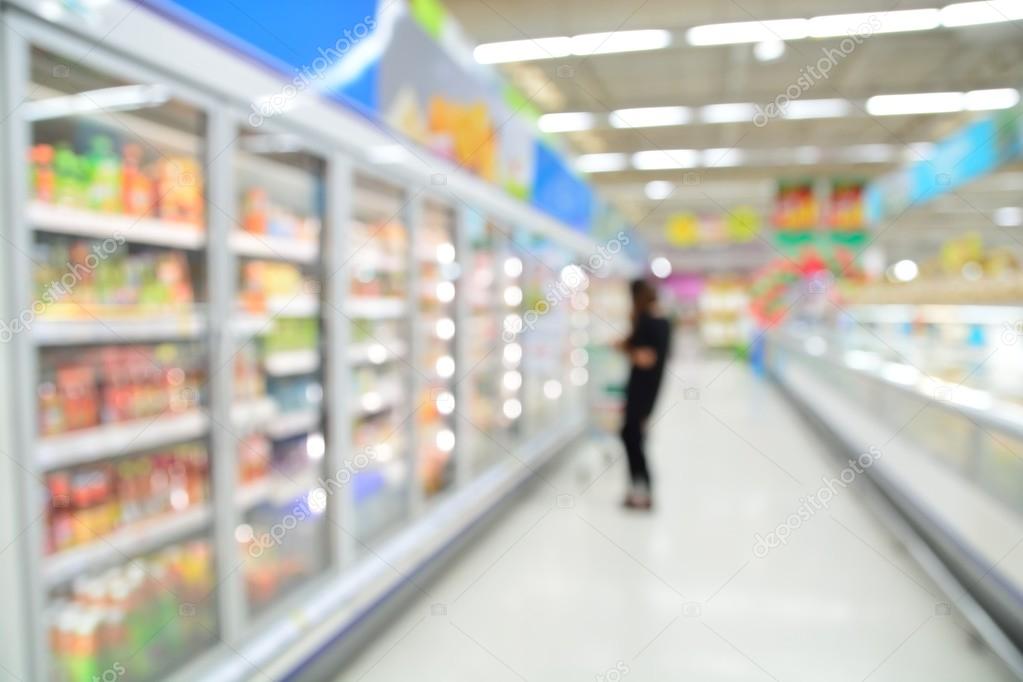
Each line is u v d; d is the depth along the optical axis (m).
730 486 5.77
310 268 3.31
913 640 3.04
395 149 3.46
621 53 7.54
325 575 2.96
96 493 2.29
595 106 9.71
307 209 3.46
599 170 14.03
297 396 3.27
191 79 2.16
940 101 9.37
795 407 10.08
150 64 2.02
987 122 6.09
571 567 3.91
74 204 2.19
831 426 7.07
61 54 1.78
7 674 1.67
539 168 6.11
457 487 4.38
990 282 5.80
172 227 2.43
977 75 8.37
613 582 3.69
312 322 3.25
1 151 1.65
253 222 3.03
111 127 2.42
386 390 3.98
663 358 4.99
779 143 12.03
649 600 3.46
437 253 4.43
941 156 7.47
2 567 1.66
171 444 2.58
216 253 2.35
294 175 3.29
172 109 2.31
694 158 12.96
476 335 5.14
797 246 12.32
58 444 2.10
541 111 9.92
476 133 4.57
